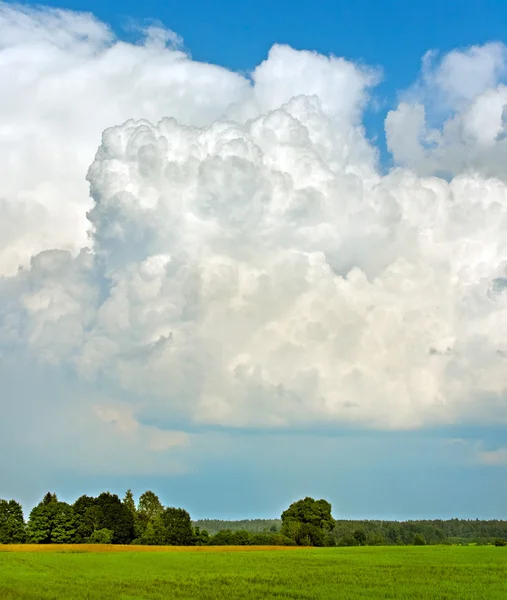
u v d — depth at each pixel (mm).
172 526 161250
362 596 52500
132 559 99688
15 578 66688
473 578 68250
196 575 71375
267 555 112438
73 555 110688
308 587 59031
